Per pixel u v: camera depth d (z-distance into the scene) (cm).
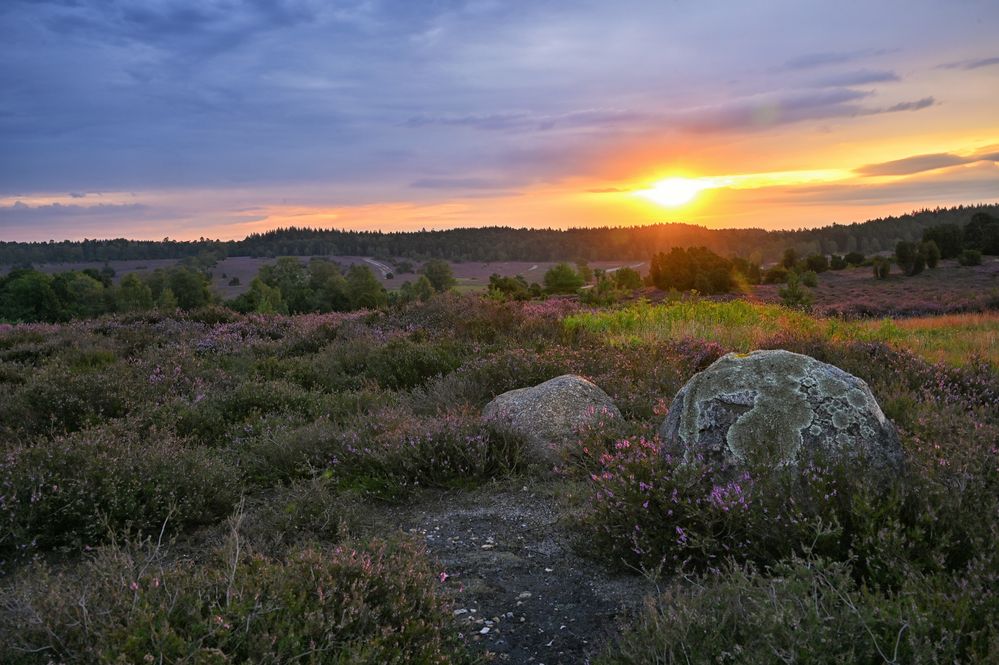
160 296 9438
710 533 375
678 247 7681
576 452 587
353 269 8856
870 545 329
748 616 268
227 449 652
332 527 468
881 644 244
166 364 1020
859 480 367
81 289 8431
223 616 260
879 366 888
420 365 986
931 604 264
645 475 427
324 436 631
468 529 485
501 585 395
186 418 720
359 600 286
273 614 269
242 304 7581
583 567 415
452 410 728
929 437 555
